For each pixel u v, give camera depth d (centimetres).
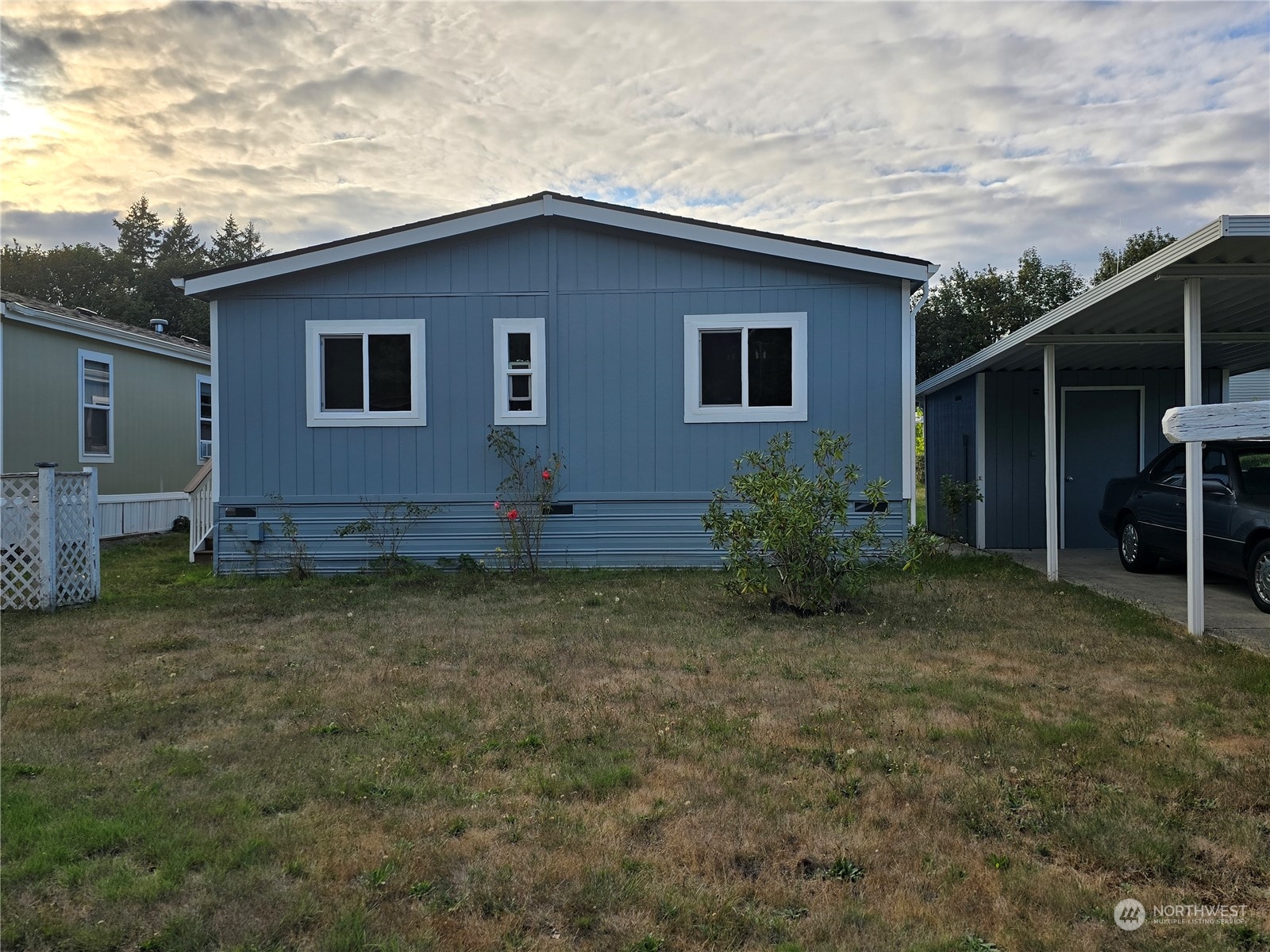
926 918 272
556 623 721
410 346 1034
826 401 1011
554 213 1006
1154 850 314
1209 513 834
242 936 257
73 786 368
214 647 642
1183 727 451
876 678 545
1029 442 1246
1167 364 1191
